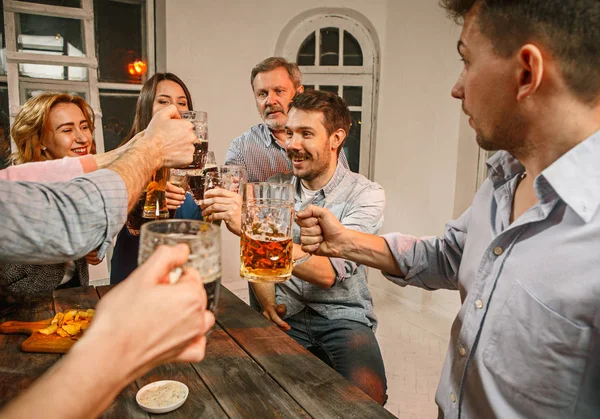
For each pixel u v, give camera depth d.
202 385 1.13
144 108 2.62
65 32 3.53
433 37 3.62
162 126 0.98
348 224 1.79
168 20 3.68
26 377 1.15
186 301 0.51
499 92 0.79
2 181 0.69
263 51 4.01
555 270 0.80
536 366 0.82
